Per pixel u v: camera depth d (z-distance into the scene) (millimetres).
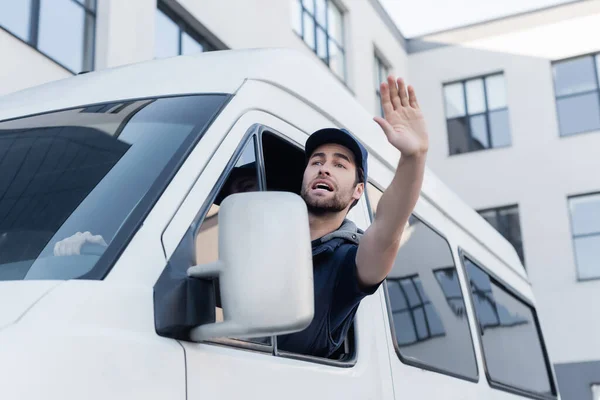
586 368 18703
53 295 1627
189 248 1886
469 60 21391
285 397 2088
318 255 2396
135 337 1677
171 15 12133
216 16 13023
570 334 19031
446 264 4145
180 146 2123
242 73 2561
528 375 5238
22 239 1899
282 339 2281
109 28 10398
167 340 1752
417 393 3082
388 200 2279
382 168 3551
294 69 2854
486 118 21094
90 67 10352
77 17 10180
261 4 14539
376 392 2666
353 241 2477
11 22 9102
